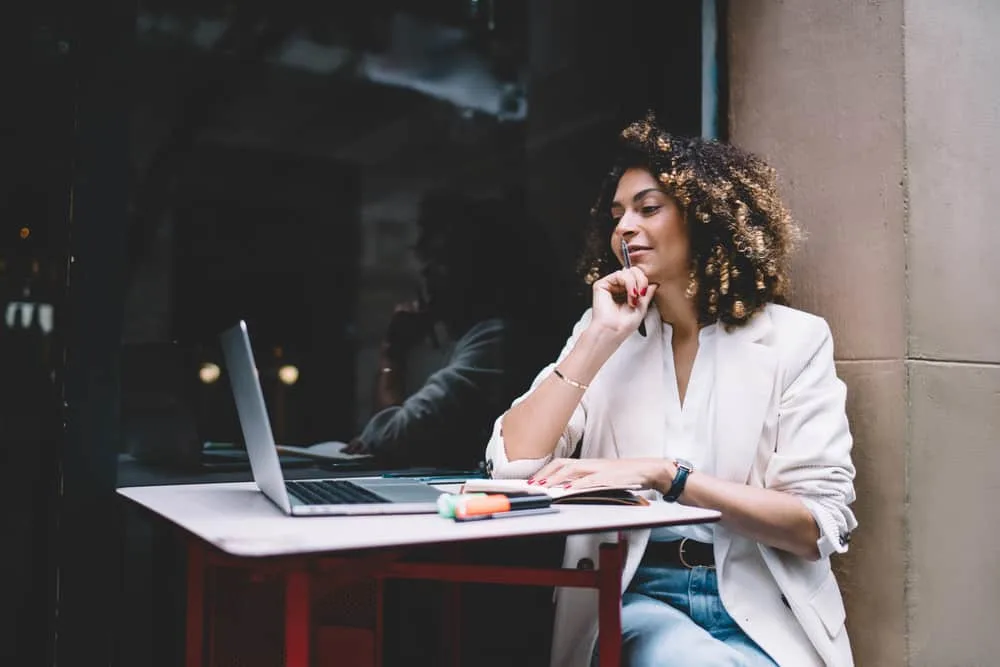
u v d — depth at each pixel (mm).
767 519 1476
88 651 1630
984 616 1869
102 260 1670
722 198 1706
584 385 1655
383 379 2283
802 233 1992
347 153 2275
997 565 1900
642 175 1793
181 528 1116
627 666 1501
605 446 1756
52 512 1607
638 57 2307
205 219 2018
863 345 1852
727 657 1419
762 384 1637
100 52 1679
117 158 1697
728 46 2197
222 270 2053
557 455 1771
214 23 2057
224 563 1145
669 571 1638
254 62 2131
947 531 1811
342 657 1652
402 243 2348
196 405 1770
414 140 2391
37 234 1622
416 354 2328
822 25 1968
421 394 2307
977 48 1951
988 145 1962
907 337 1772
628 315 1682
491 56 2428
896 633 1749
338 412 2223
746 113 2145
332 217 2238
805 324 1713
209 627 1464
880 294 1821
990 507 1893
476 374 2344
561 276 2426
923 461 1777
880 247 1826
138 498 1311
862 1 1884
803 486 1551
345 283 2252
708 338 1757
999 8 2008
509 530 1006
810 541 1500
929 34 1845
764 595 1555
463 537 962
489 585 2186
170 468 1734
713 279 1731
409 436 2268
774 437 1638
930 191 1829
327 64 2264
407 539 926
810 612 1530
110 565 1653
